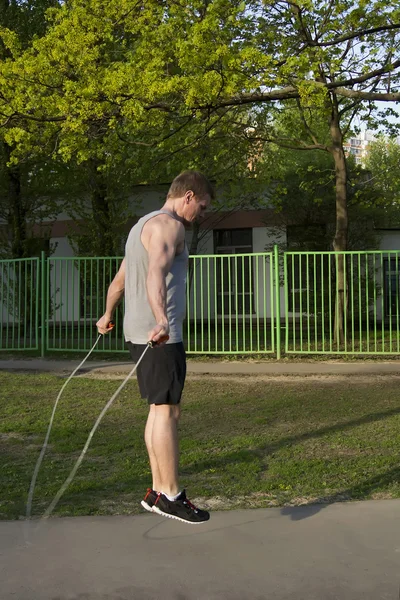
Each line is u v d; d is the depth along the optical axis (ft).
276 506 14.62
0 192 64.39
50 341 56.59
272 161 62.23
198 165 52.24
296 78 39.14
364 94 40.11
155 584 10.46
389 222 71.15
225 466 18.12
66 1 45.14
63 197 67.82
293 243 68.03
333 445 20.47
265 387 33.30
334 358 44.60
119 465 18.53
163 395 11.88
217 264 73.61
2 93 42.06
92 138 43.65
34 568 11.11
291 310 62.75
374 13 37.06
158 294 11.14
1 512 14.33
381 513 13.83
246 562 11.29
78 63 41.16
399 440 20.93
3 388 33.22
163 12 40.11
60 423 24.32
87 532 12.89
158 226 11.81
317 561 11.30
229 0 37.32
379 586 10.30
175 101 40.68
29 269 57.93
